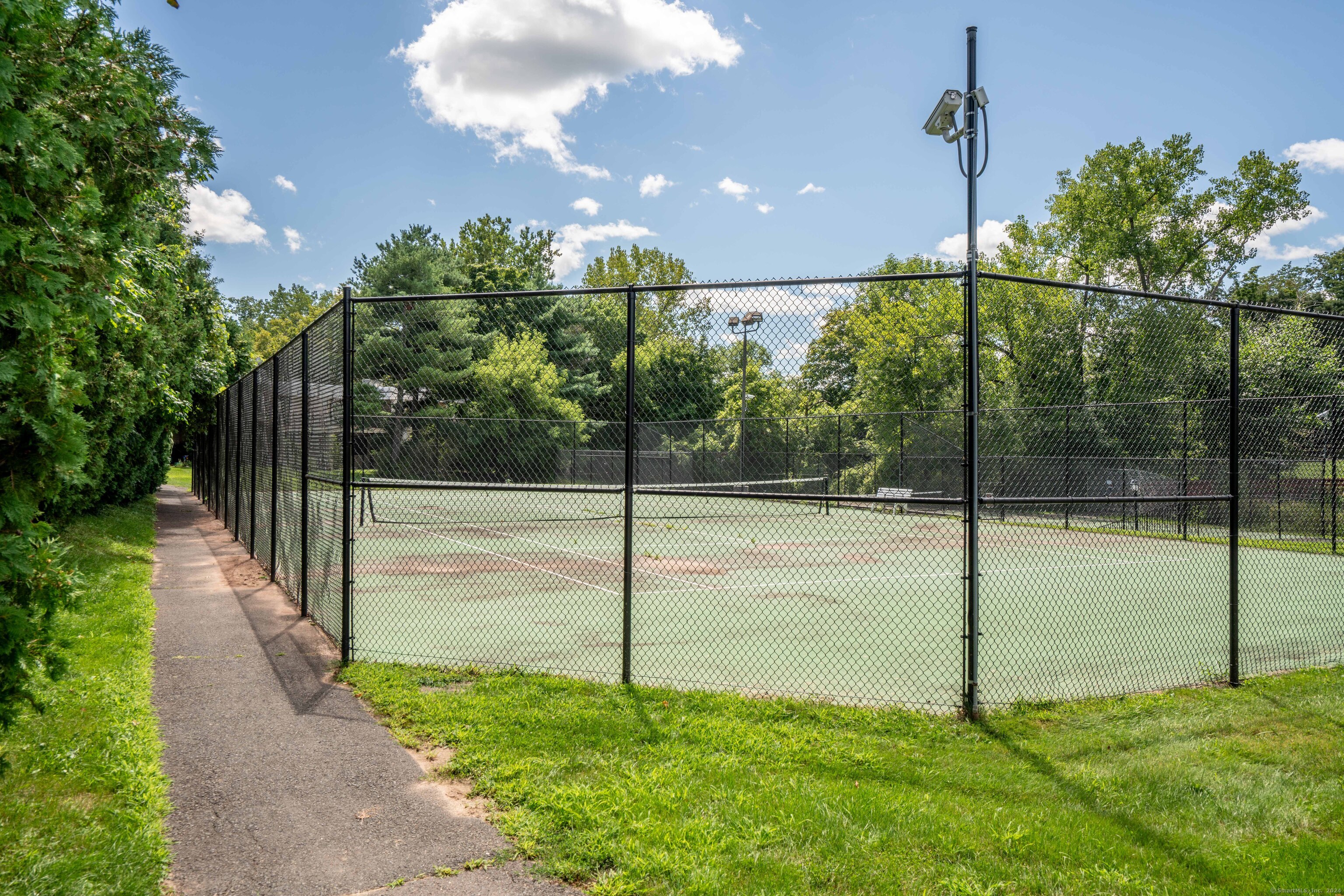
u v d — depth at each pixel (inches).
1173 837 128.5
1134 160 1254.3
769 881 112.3
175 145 157.6
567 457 803.4
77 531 466.0
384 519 809.5
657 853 118.9
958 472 820.0
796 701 199.2
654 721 180.4
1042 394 808.3
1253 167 1237.1
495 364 742.5
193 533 620.4
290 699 199.9
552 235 2773.1
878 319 826.8
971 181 195.2
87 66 127.6
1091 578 447.8
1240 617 340.2
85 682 198.1
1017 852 121.8
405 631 287.9
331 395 270.7
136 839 121.6
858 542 641.6
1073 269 1339.8
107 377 390.0
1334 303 1390.3
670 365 365.4
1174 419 668.1
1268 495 637.9
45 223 116.0
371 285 1481.3
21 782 140.0
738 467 862.5
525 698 196.9
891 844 124.0
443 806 138.9
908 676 235.1
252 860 119.6
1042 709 197.9
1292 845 126.4
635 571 462.3
